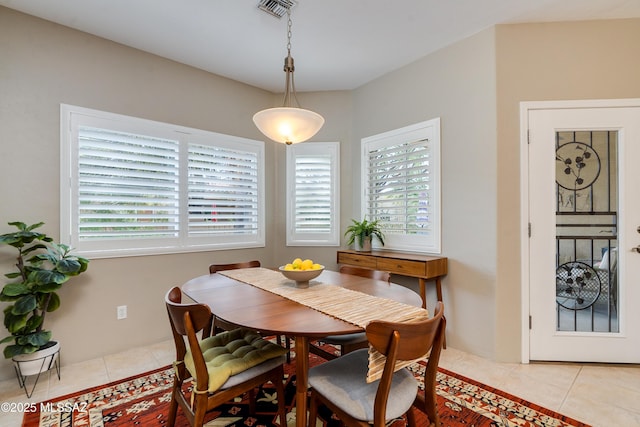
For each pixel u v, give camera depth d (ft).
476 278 8.48
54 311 7.80
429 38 8.75
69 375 7.43
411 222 10.12
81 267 7.38
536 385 6.92
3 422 5.70
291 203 12.40
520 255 8.03
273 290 5.89
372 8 7.45
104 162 8.64
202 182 10.55
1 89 7.25
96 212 8.54
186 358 5.13
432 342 4.02
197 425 4.31
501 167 8.09
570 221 7.98
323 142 12.25
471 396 6.51
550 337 8.00
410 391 4.29
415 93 9.95
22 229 6.92
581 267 7.97
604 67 7.79
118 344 8.77
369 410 3.92
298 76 11.08
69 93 8.09
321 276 7.23
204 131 10.56
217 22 7.97
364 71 10.70
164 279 9.66
